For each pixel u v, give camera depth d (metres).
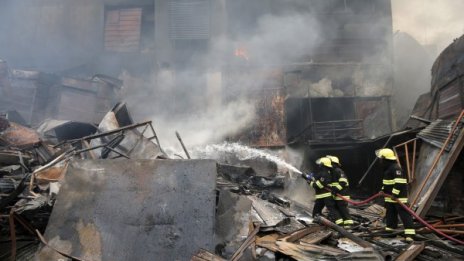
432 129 9.07
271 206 7.23
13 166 7.61
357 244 5.70
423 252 5.39
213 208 4.88
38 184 6.46
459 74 10.57
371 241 6.21
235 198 5.40
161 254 4.58
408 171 9.27
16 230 5.49
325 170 7.30
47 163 7.77
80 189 5.05
